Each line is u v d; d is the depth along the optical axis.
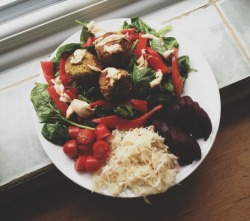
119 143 0.34
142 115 0.35
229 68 0.40
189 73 0.36
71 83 0.36
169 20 0.44
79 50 0.35
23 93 0.41
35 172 0.38
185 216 0.40
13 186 0.38
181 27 0.43
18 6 0.41
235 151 0.43
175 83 0.35
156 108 0.34
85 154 0.34
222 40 0.42
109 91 0.33
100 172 0.33
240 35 0.42
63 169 0.33
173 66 0.35
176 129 0.33
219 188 0.41
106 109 0.35
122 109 0.34
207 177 0.41
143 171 0.32
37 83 0.37
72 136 0.34
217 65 0.41
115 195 0.32
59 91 0.36
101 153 0.33
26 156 0.39
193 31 0.43
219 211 0.40
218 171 0.42
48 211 0.41
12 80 0.42
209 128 0.33
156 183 0.32
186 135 0.33
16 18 0.41
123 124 0.34
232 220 0.40
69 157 0.34
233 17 0.43
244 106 0.44
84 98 0.36
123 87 0.34
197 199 0.41
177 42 0.38
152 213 0.41
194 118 0.33
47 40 0.42
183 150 0.32
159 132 0.33
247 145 0.43
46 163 0.38
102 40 0.35
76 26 0.43
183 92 0.36
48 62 0.37
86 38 0.38
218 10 0.43
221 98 0.42
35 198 0.42
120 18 0.42
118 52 0.34
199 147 0.33
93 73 0.34
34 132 0.40
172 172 0.32
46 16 0.41
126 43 0.35
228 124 0.44
